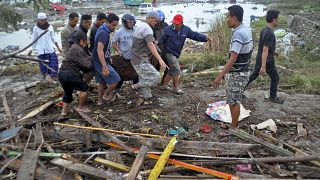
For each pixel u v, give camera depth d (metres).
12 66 9.92
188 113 6.48
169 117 6.26
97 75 6.58
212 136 5.59
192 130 5.80
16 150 4.90
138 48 6.41
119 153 4.86
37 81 8.80
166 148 4.75
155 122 6.09
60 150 5.15
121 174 4.31
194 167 4.47
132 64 6.59
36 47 8.69
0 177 4.36
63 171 4.50
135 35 6.34
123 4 43.59
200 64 10.27
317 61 11.44
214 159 4.77
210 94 7.55
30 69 9.88
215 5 46.62
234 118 5.55
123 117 6.25
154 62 7.38
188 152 4.92
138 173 4.31
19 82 8.91
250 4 47.44
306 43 15.34
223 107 6.43
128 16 6.80
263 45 6.44
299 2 38.84
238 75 5.24
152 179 4.21
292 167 4.61
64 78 5.91
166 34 7.06
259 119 6.25
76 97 7.23
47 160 4.75
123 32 6.88
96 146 5.22
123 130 5.74
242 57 5.15
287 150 4.97
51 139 5.39
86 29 6.71
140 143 5.05
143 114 6.38
